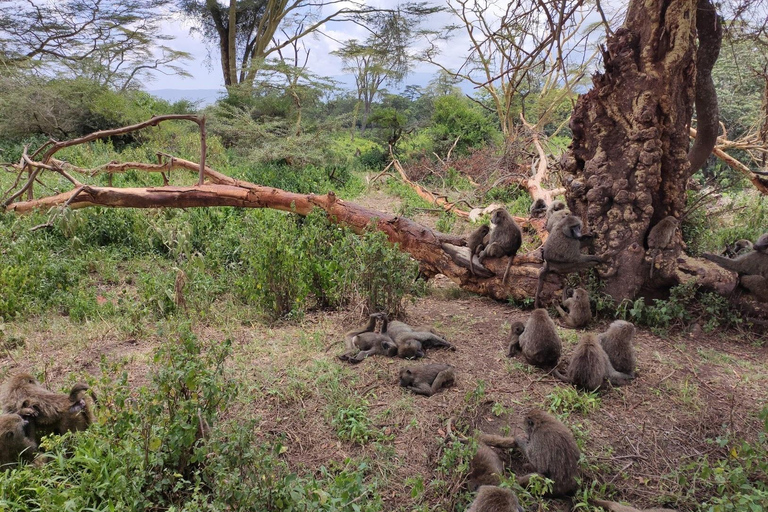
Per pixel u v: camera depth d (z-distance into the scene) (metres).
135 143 25.23
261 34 37.25
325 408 5.38
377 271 7.55
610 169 8.12
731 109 17.48
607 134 8.11
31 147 21.02
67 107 25.09
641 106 7.80
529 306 8.59
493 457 4.61
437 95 37.72
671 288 7.84
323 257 8.51
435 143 28.08
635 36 7.89
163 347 4.53
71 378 5.60
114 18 32.88
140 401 4.16
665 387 6.08
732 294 7.79
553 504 4.44
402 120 33.25
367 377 6.02
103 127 25.64
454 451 4.37
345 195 18.23
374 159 28.48
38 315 7.87
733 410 5.64
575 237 7.69
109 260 10.05
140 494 3.81
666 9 7.61
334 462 4.62
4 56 28.94
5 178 15.80
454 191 18.42
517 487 4.14
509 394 5.84
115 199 10.63
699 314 7.82
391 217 9.49
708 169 18.11
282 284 7.91
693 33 7.82
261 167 20.97
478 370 6.34
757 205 11.85
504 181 16.78
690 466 4.50
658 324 7.70
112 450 4.05
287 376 5.96
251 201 10.42
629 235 8.00
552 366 6.34
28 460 4.36
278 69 30.59
